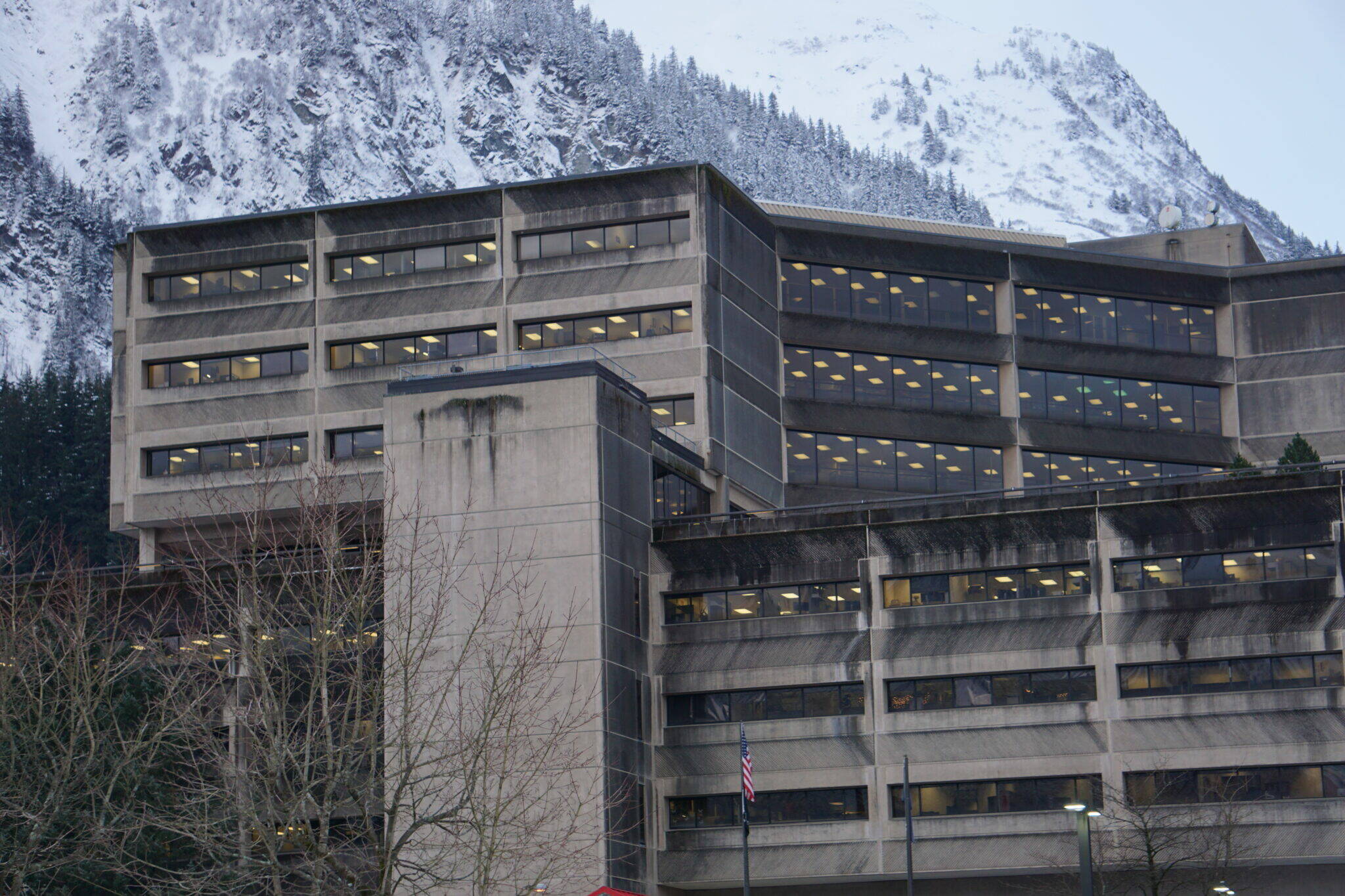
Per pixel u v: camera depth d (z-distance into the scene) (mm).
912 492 115438
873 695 91312
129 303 115125
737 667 92375
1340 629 86562
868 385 115688
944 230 133000
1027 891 90500
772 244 114062
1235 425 122500
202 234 114125
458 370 96375
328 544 57594
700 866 90625
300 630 65562
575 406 88812
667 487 97875
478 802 60844
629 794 87562
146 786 71500
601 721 85000
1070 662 89625
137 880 72562
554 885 80000
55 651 74188
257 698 54969
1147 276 122375
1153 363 121250
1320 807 85188
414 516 88062
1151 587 89875
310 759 54250
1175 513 89938
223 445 111312
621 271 106312
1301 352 122250
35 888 69188
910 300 117375
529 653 66062
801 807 91188
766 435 110125
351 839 50344
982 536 92000
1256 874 88188
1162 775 87438
